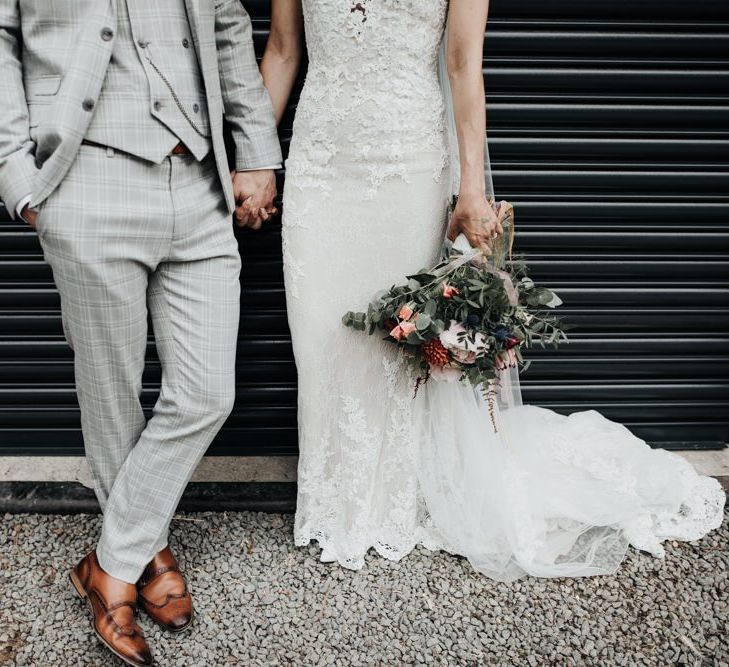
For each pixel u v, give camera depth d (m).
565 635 2.08
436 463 2.40
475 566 2.29
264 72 2.23
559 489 2.42
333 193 2.10
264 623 2.10
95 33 1.68
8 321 2.62
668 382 2.85
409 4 1.90
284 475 2.71
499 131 2.50
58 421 2.79
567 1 2.34
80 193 1.75
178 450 2.00
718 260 2.67
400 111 2.00
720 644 2.07
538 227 2.62
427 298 2.04
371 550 2.40
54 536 2.41
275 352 2.73
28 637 2.04
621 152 2.52
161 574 2.09
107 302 1.83
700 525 2.46
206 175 1.99
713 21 2.39
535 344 2.76
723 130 2.51
